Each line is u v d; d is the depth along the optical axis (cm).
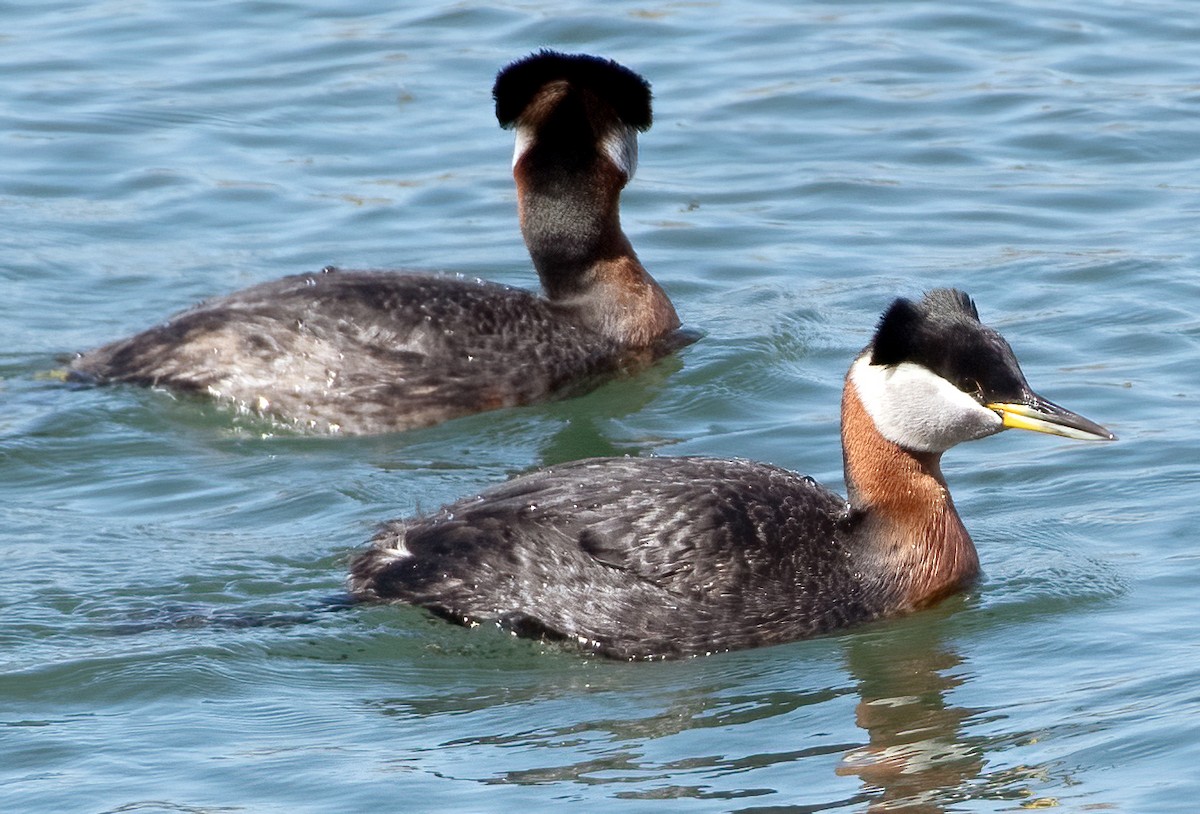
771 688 1210
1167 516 1428
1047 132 2319
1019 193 2167
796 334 1838
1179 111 2356
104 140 2312
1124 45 2569
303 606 1310
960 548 1341
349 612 1298
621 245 1820
